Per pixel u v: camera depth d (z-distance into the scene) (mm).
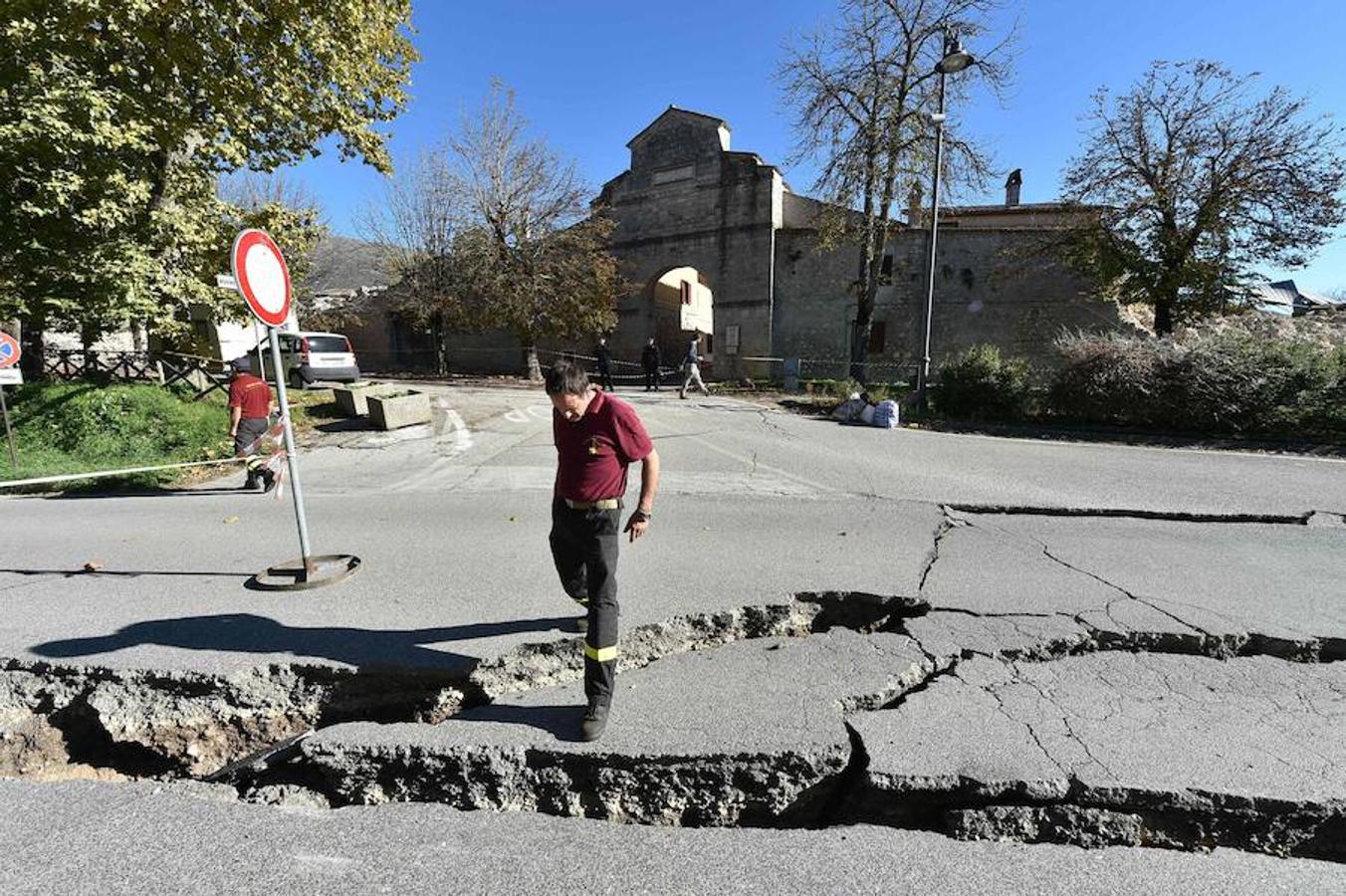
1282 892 2203
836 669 3395
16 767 3264
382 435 11508
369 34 12281
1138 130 16141
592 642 2879
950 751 2721
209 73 11109
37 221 10414
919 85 15859
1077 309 19625
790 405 15352
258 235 4207
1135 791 2506
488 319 22938
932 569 4770
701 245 23688
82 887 2172
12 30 9109
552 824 2516
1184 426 11289
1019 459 9219
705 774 2684
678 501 6941
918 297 21000
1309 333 17422
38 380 12383
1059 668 3457
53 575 4812
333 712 3359
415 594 4328
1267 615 3988
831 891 2164
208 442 10734
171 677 3303
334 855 2328
